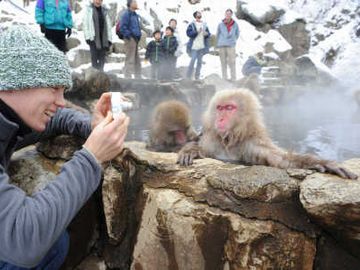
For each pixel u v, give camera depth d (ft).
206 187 7.74
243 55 57.62
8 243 4.97
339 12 71.41
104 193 8.30
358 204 6.30
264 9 65.41
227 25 44.75
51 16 28.50
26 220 4.98
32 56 5.40
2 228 4.95
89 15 32.76
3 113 5.51
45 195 5.27
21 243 4.97
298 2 75.46
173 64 42.55
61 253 6.99
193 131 14.10
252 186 7.34
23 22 44.93
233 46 45.01
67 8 29.27
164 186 8.07
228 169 8.04
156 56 41.52
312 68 54.60
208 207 7.49
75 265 8.86
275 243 7.07
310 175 7.38
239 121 10.58
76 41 44.75
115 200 8.29
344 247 7.07
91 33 32.76
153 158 8.76
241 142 10.73
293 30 66.49
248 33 62.39
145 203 8.14
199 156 9.52
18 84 5.33
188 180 7.98
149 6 61.46
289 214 7.20
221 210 7.41
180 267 7.59
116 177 8.27
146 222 7.97
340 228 6.75
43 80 5.46
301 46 66.90
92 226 8.98
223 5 69.05
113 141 5.94
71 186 5.41
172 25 43.16
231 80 44.11
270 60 58.34
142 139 16.92
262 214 7.21
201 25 43.62
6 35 5.45
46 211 5.10
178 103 14.10
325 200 6.56
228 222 7.29
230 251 7.25
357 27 67.46
